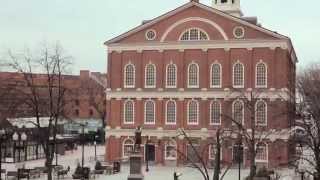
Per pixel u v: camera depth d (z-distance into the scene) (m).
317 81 104.44
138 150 65.12
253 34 89.75
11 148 93.75
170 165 91.31
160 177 74.94
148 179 72.50
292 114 76.38
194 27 92.00
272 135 86.12
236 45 90.19
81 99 148.38
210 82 91.19
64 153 116.44
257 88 89.00
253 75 89.50
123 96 94.50
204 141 89.62
